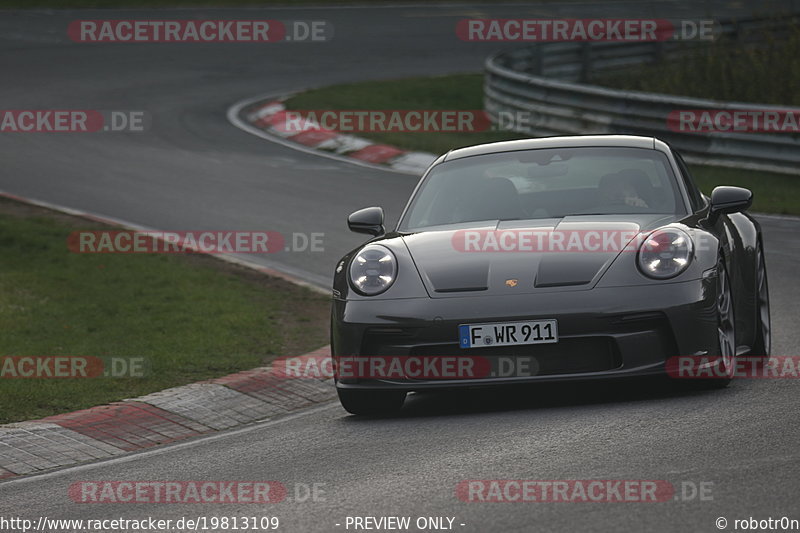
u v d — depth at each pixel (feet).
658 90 257.55
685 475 51.34
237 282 125.70
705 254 69.56
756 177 183.83
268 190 182.80
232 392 83.61
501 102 249.14
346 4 441.68
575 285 67.92
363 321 70.54
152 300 116.47
